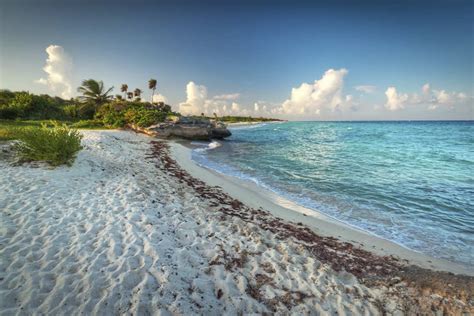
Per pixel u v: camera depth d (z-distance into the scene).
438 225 7.65
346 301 4.05
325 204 9.34
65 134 10.16
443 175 13.60
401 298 4.23
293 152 22.73
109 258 4.27
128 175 9.79
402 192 10.69
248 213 7.77
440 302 4.14
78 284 3.61
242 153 21.92
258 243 5.62
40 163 9.30
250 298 3.90
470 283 4.72
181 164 14.98
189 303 3.56
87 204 6.38
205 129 30.86
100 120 34.50
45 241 4.57
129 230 5.25
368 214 8.45
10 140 12.00
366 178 13.02
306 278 4.55
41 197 6.45
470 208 8.94
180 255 4.68
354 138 38.62
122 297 3.46
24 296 3.30
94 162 10.78
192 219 6.48
